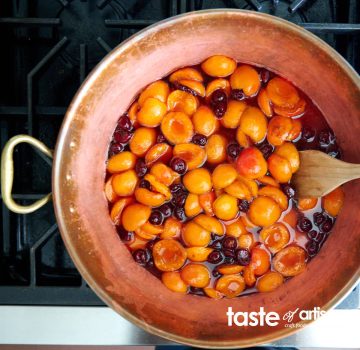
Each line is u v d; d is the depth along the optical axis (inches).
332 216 34.1
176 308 33.9
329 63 30.9
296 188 33.7
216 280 34.5
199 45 32.6
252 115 33.6
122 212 34.3
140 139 34.0
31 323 37.3
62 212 31.1
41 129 38.2
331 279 32.3
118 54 31.0
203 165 34.3
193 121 34.0
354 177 31.4
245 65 34.0
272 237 34.3
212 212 34.2
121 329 37.5
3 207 38.2
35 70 35.9
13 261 38.4
